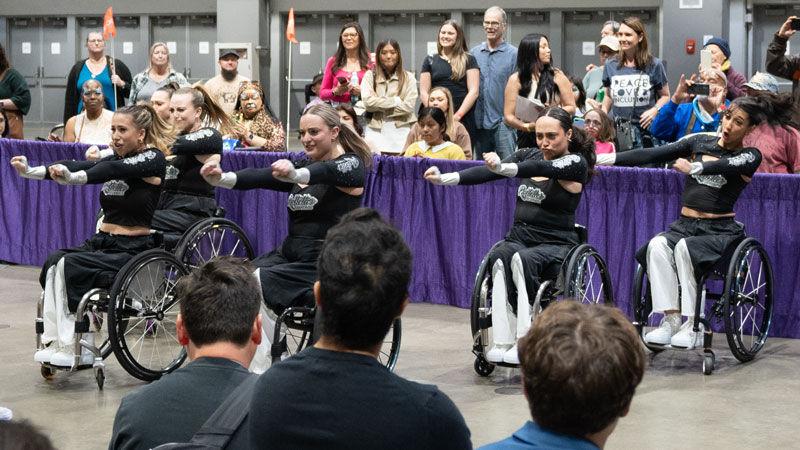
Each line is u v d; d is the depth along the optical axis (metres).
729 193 5.09
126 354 4.60
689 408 4.35
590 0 13.39
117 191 4.84
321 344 1.90
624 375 1.44
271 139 7.25
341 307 1.83
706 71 6.23
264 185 4.45
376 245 1.87
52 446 0.98
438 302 6.44
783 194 5.49
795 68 6.79
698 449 3.81
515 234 4.91
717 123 6.24
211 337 2.24
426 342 5.57
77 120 7.54
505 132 7.52
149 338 5.63
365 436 1.78
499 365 4.76
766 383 4.76
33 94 16.55
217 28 14.77
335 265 1.85
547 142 4.81
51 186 7.36
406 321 6.03
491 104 7.62
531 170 4.66
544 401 1.46
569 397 1.43
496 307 4.74
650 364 5.14
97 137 7.48
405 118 7.31
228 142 6.93
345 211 4.50
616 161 5.28
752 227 5.57
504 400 4.50
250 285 2.30
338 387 1.81
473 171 4.74
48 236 7.43
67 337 4.70
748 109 4.98
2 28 16.44
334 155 4.53
